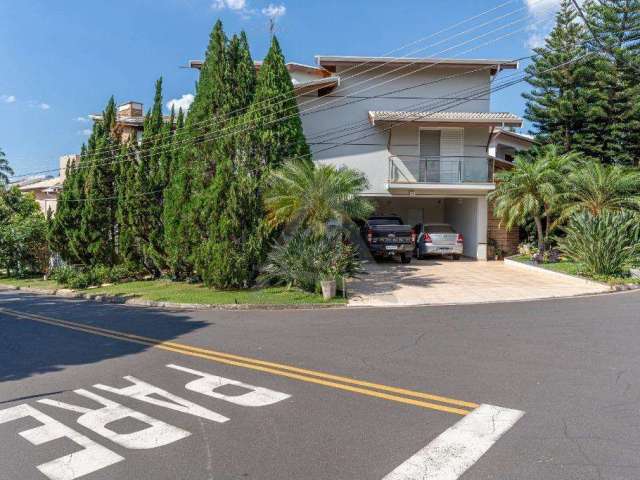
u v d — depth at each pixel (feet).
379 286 51.01
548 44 84.79
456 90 75.87
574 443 13.85
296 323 34.01
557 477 12.06
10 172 155.94
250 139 52.03
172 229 58.08
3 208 86.63
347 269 48.26
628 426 14.93
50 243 71.46
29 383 21.50
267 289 50.31
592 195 62.08
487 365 21.89
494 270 62.28
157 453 14.02
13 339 31.60
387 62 73.87
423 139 76.13
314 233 48.83
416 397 17.99
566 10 82.53
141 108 92.17
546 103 86.02
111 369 23.29
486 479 12.05
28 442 15.05
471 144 75.92
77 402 18.67
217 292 50.70
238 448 14.20
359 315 36.70
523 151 90.17
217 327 33.32
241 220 50.19
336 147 75.41
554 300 41.75
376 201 84.43
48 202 118.01
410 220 92.48
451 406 16.98
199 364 23.52
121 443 14.78
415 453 13.53
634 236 54.49
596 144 83.87
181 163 57.47
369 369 21.77
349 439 14.57
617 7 79.36
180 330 32.68
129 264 66.49
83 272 67.00
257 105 54.13
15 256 83.30
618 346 24.79
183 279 61.11
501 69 75.72
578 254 53.62
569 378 19.70
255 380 20.67
